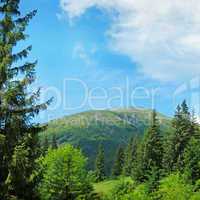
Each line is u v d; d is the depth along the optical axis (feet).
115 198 231.91
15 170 85.35
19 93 88.89
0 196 85.20
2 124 88.99
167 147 351.46
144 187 239.09
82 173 213.87
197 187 226.38
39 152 91.66
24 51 90.84
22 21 92.79
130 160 480.23
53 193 200.85
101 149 535.60
